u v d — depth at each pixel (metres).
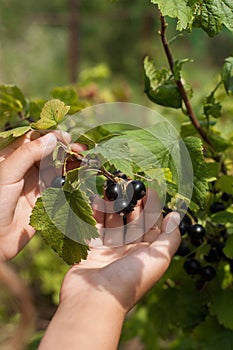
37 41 2.59
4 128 0.70
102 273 0.51
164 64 2.27
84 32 2.54
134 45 2.59
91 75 1.28
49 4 2.53
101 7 2.45
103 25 2.55
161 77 0.64
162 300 0.72
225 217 0.59
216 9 0.55
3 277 0.43
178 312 0.71
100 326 0.48
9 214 0.54
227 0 0.55
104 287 0.50
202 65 2.71
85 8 2.46
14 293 0.44
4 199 0.53
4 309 1.09
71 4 1.97
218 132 0.74
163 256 0.53
